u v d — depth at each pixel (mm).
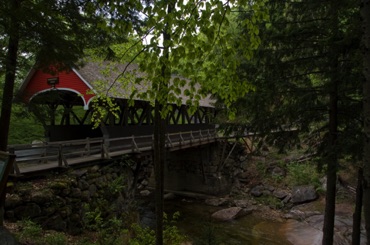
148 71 2793
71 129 17312
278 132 8492
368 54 3287
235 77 3018
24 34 6637
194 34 2738
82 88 13938
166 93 2920
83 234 9078
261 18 2838
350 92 7324
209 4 2590
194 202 21500
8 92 7598
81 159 10969
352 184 17781
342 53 6703
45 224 8125
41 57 7613
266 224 16359
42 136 22219
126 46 9219
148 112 18234
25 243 6016
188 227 15688
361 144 6609
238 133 8914
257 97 7895
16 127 21891
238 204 20172
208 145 23547
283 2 7656
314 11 7477
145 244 7855
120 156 12297
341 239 11914
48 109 8867
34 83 15305
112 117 14453
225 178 23828
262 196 21094
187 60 2994
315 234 13273
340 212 15438
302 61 7566
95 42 8828
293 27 7625
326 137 8102
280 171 22625
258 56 7848
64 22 8023
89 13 3336
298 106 7832
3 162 4613
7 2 5957
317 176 20109
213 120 9586
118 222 8594
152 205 19859
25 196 7875
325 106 7867
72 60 8008
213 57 2836
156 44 2736
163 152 7613
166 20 2584
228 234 14781
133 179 13539
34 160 10031
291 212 17797
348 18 6684
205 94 2998
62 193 8914
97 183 10703
